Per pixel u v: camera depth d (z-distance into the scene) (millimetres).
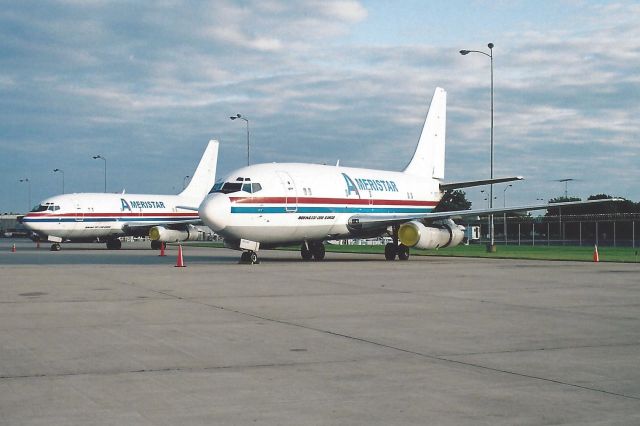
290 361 9414
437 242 34656
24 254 46812
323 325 12727
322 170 35875
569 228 96562
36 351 10133
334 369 8898
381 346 10562
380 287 20156
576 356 9789
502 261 35312
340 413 6828
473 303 16172
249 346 10555
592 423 6477
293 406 7090
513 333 11820
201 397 7445
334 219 35062
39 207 56062
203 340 11086
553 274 25344
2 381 8203
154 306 15570
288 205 32781
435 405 7129
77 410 6918
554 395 7551
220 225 30891
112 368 8953
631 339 11234
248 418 6652
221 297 17453
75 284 21016
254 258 32562
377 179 39031
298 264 31875
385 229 35938
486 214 35312
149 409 6965
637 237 84938
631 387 7938
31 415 6730
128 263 33688
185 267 29250
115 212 59375
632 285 20906
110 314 14234
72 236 57156
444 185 41281
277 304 15969
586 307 15438
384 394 7590
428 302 16391
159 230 54156
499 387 7922
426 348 10398
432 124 44375
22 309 15031
